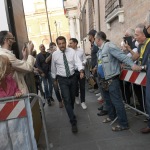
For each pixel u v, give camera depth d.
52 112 6.15
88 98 7.19
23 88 3.57
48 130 4.80
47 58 6.89
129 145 3.72
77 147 3.90
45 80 7.04
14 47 4.13
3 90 3.10
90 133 4.38
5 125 2.93
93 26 11.89
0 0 3.88
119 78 4.32
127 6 6.13
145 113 4.10
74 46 6.50
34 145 3.02
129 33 4.91
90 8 12.73
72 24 21.84
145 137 3.91
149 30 3.56
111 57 4.09
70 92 4.74
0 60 2.97
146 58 3.63
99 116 5.28
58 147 3.98
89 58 8.68
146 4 4.86
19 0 5.01
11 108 2.91
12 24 4.00
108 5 7.88
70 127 4.83
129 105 4.59
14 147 2.97
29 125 2.98
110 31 8.28
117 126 4.33
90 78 8.08
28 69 3.57
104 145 3.84
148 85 3.51
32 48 3.79
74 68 4.76
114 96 4.18
